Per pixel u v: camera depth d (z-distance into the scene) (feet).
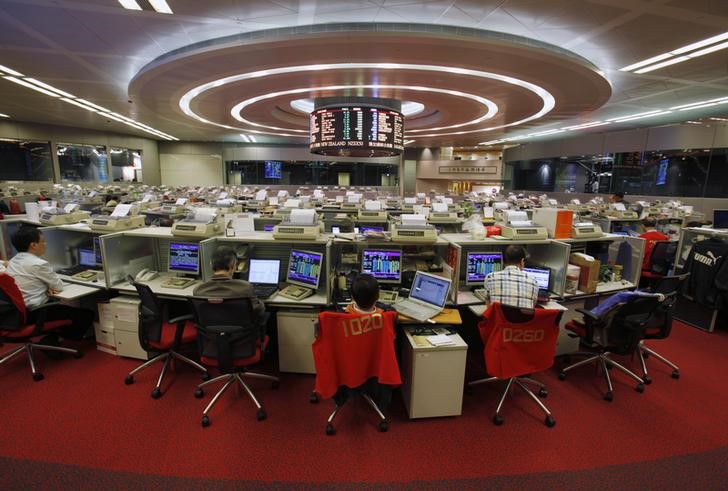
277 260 10.30
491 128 37.88
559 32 15.37
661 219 22.89
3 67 20.30
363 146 26.73
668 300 9.15
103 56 18.54
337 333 6.87
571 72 17.49
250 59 16.57
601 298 10.89
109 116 35.83
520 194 50.62
